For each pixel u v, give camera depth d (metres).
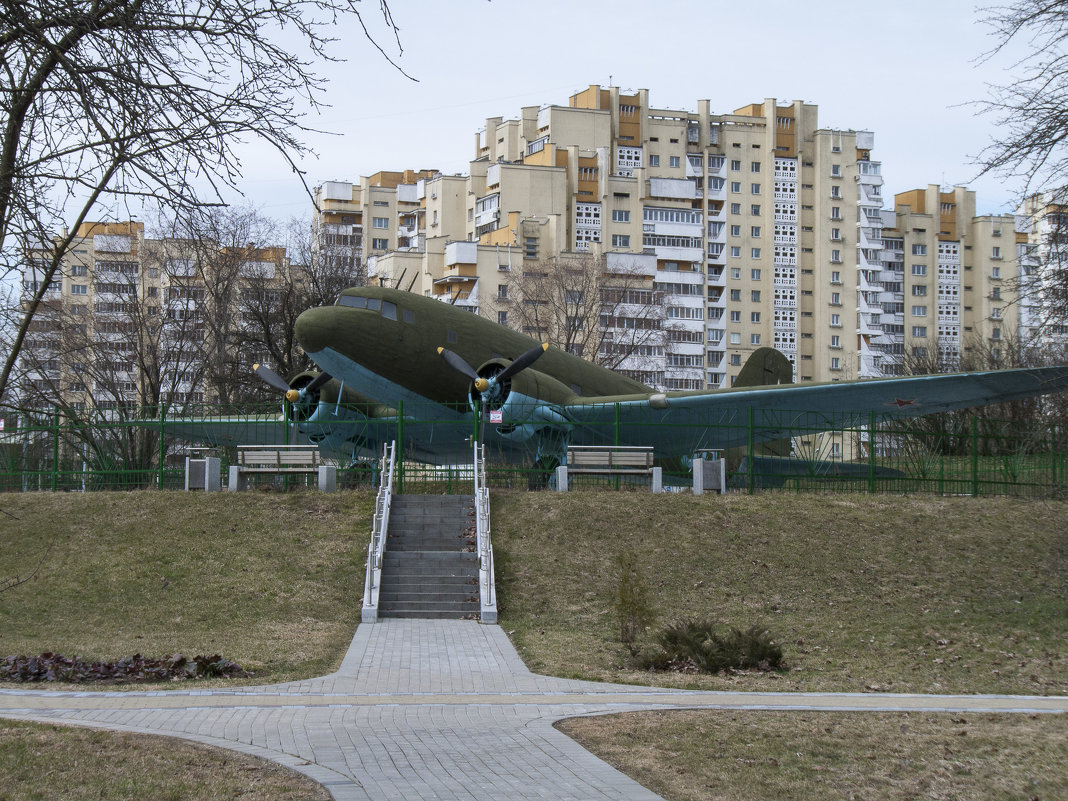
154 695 10.50
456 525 19.45
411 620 15.86
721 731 8.98
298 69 6.81
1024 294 18.36
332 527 19.44
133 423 23.73
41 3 6.06
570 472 21.69
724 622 15.94
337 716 9.55
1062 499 23.94
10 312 7.43
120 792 6.70
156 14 6.44
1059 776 7.86
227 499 20.70
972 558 19.19
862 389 23.44
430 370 24.47
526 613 16.23
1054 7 16.53
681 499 21.06
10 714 9.30
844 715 9.90
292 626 15.08
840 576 18.11
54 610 15.66
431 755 7.98
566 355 28.62
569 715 9.64
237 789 6.84
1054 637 15.52
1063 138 16.77
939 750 8.53
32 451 25.45
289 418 25.61
